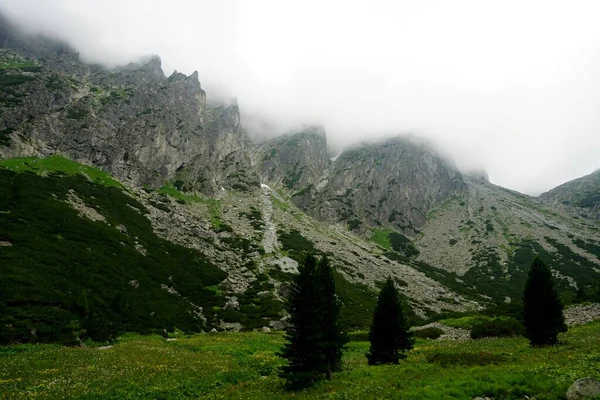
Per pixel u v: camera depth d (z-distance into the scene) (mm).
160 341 48781
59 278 53281
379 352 31938
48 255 58688
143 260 79562
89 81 197125
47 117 130500
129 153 152875
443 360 28359
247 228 149500
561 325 34656
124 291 61562
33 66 183875
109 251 73500
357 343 50812
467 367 25219
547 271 35719
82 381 24953
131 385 24359
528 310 35750
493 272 163000
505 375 19656
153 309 61406
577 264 160500
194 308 72250
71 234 72062
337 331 27891
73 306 48375
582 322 53375
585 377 16156
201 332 62906
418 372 24141
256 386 25109
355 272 126438
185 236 113312
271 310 78625
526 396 16922
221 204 175000
